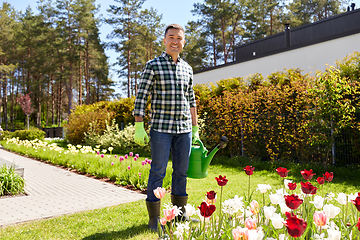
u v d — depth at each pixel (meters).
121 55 42.59
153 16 39.62
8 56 44.97
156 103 2.96
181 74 3.02
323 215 1.54
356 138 6.55
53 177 6.63
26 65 43.50
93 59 42.34
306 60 11.26
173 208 1.82
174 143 3.08
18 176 5.15
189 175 3.17
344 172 6.33
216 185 5.36
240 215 2.77
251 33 37.28
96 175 6.71
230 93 8.89
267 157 8.12
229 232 1.86
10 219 3.47
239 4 35.62
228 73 14.48
